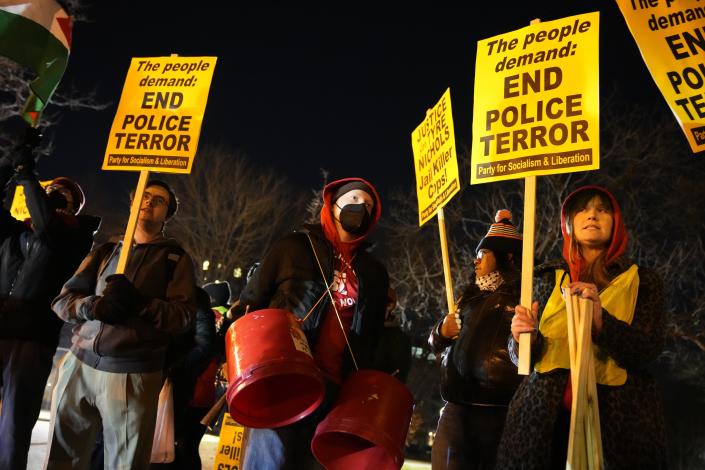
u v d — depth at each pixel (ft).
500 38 13.88
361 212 13.58
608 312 10.81
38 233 16.52
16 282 16.35
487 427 14.44
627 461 10.52
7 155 17.19
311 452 12.78
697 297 59.06
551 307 11.57
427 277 70.28
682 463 76.84
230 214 97.30
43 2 18.54
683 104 13.15
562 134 12.64
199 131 15.97
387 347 17.57
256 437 12.98
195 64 16.53
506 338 14.55
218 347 20.54
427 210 18.34
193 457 20.56
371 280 13.76
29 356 15.88
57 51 18.69
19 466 15.46
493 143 13.35
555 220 61.21
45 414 45.96
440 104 17.87
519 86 13.34
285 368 11.30
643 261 60.85
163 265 15.10
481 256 16.16
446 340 16.37
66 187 18.94
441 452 15.06
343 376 13.20
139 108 16.53
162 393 17.54
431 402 81.20
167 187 16.29
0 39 17.92
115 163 16.28
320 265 13.43
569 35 13.09
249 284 13.89
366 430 11.81
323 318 13.23
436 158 17.94
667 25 13.50
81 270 15.21
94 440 14.75
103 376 14.06
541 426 10.98
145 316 13.99
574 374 10.32
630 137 61.36
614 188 61.36
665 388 79.30
